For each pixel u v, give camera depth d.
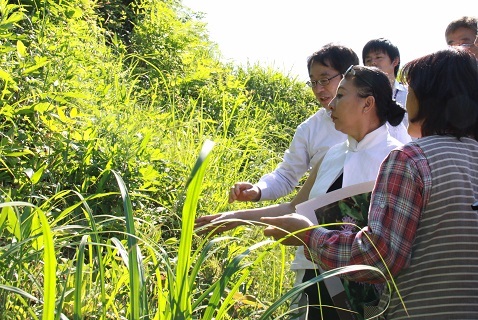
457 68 2.78
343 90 3.52
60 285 3.40
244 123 8.01
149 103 7.53
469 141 2.81
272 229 2.98
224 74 9.40
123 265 3.73
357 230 3.17
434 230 2.68
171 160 5.70
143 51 8.55
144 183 5.12
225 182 5.98
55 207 4.51
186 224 2.51
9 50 4.99
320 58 4.23
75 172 4.84
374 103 3.50
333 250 2.82
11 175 4.50
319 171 3.72
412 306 2.71
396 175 2.71
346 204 3.19
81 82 5.73
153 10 8.97
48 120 4.84
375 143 3.51
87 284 3.49
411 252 2.71
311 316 3.57
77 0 7.43
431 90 2.79
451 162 2.71
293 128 9.42
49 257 2.39
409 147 2.75
